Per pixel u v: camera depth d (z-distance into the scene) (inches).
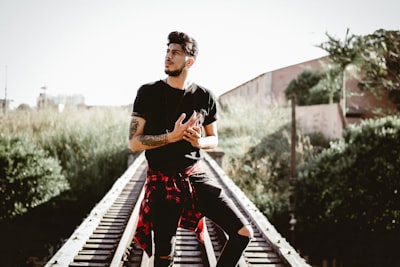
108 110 975.0
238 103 1094.4
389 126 599.5
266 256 214.4
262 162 820.0
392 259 538.6
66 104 989.8
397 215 541.0
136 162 570.6
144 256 188.4
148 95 102.3
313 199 642.2
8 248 549.6
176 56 100.3
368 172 569.0
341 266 600.1
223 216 100.1
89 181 717.3
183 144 102.0
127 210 305.3
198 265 203.3
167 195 99.9
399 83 783.1
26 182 571.2
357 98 935.0
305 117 969.5
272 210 684.1
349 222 583.2
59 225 632.4
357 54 748.6
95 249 216.7
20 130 859.4
